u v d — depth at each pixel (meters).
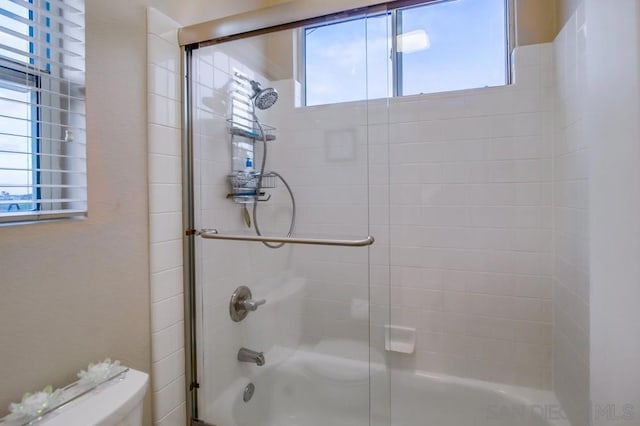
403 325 1.76
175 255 1.25
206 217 1.38
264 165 1.69
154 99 1.15
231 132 1.51
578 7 1.23
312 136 1.73
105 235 1.00
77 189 0.95
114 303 1.03
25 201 0.84
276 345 1.74
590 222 1.14
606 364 1.03
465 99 1.64
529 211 1.56
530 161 1.55
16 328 0.79
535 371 1.58
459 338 1.69
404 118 1.72
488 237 1.63
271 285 1.70
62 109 0.90
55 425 0.71
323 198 1.74
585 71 1.17
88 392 0.83
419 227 1.72
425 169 1.70
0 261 0.76
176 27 1.25
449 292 1.69
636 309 0.91
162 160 1.19
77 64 0.93
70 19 0.92
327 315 1.72
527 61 1.54
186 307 1.29
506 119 1.58
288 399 1.70
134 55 1.08
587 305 1.17
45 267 0.85
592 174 1.12
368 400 1.66
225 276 1.48
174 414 1.24
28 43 0.86
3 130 0.81
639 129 0.87
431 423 1.66
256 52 1.57
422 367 1.74
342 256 1.70
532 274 1.57
